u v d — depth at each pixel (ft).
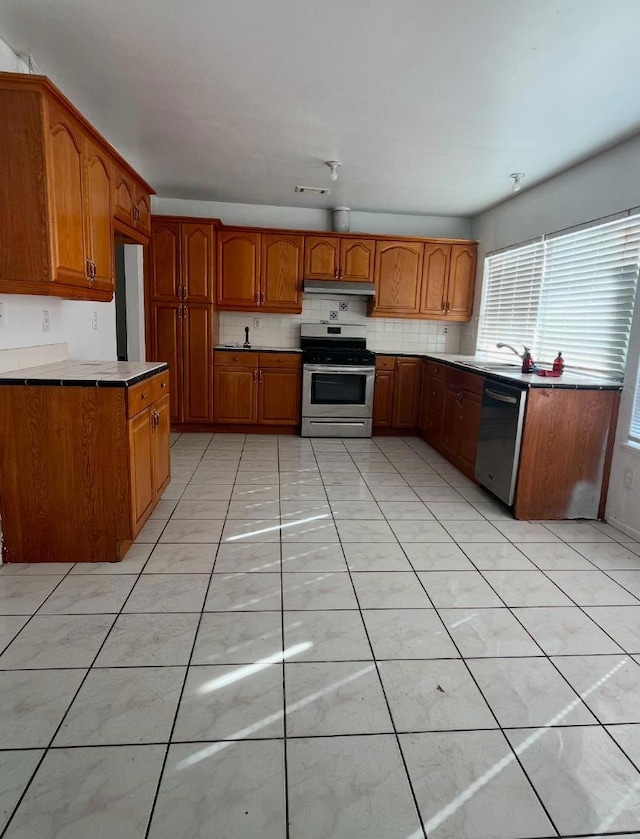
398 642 6.25
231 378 16.65
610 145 10.42
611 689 5.57
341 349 17.71
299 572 7.89
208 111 9.60
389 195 15.29
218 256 16.47
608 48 6.92
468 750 4.73
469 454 12.94
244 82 8.39
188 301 16.07
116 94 8.93
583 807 4.22
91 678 5.45
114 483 7.77
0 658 5.71
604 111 8.84
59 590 7.16
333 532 9.43
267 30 6.85
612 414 10.11
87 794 4.17
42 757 4.49
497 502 11.35
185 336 16.26
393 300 17.30
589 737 4.92
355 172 13.11
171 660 5.78
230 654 5.92
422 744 4.78
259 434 17.16
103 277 8.84
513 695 5.43
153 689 5.33
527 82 7.96
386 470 13.51
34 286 6.91
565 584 7.78
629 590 7.65
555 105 8.71
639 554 8.89
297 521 9.88
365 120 9.78
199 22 6.72
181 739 4.73
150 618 6.55
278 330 18.12
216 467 13.26
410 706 5.24
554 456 10.15
